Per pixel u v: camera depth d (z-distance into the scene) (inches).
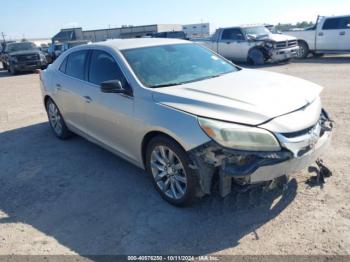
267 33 624.1
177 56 182.4
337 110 263.3
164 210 145.6
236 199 147.6
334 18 606.9
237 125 124.1
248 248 118.9
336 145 194.7
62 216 147.8
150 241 127.0
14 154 225.9
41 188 175.2
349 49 598.5
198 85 154.2
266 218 133.9
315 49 637.3
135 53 175.8
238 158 123.8
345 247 114.8
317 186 152.0
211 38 671.8
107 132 180.4
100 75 183.3
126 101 158.7
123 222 139.7
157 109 142.2
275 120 126.3
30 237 134.7
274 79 163.0
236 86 150.5
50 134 263.1
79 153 218.4
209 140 124.3
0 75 818.8
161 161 148.3
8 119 319.0
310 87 157.2
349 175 159.6
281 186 140.8
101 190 167.3
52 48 1046.4
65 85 213.9
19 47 853.2
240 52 623.2
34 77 699.4
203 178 129.5
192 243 124.0
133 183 171.8
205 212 141.3
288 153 124.9
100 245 127.0
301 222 129.3
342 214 131.6
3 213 153.9
